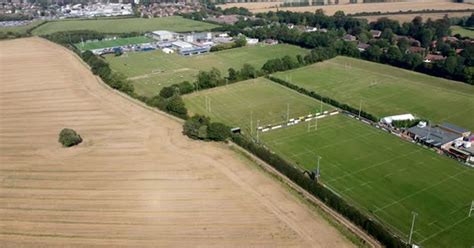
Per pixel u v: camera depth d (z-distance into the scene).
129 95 136.12
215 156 91.38
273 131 111.69
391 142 104.31
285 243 61.78
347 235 64.94
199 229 65.12
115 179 81.25
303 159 95.19
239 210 70.44
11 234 64.56
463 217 73.69
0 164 88.62
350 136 108.06
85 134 104.62
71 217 68.94
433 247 65.81
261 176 83.06
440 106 131.12
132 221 67.50
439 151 99.44
